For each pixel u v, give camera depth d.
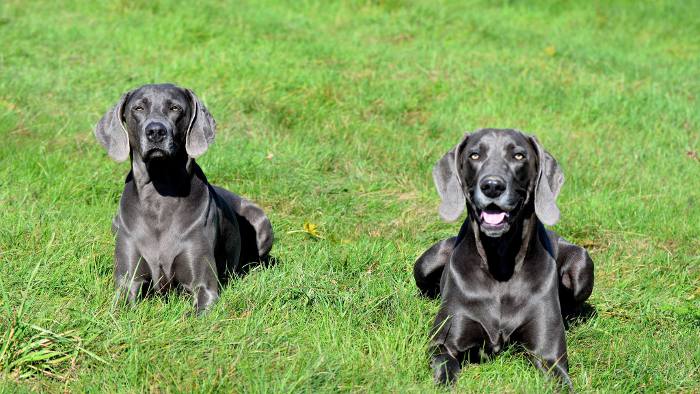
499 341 7.19
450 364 6.78
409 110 14.70
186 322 6.64
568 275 8.19
